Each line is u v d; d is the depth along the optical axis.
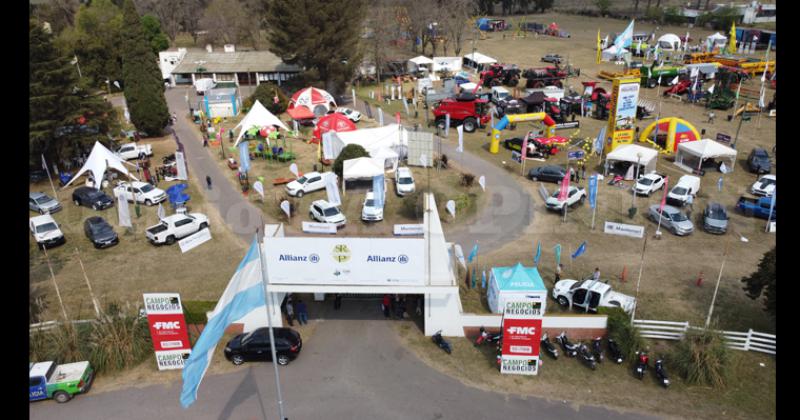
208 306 24.64
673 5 133.50
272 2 61.28
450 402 20.22
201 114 58.19
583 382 21.17
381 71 79.44
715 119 54.12
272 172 44.19
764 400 20.00
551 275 28.38
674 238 32.16
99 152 38.94
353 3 63.12
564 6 152.88
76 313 25.92
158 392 21.12
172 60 79.00
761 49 82.62
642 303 25.80
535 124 54.56
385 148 42.88
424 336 24.08
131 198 38.53
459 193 38.00
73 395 20.80
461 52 92.25
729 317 24.83
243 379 21.70
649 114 55.41
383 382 21.31
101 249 32.50
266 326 23.98
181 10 109.69
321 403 20.23
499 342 22.72
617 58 81.12
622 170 41.94
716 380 20.66
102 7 89.50
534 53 90.56
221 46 101.38
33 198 37.44
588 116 57.69
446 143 49.78
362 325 24.94
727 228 33.03
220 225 35.09
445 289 22.34
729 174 40.81
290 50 61.62
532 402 20.17
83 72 72.88
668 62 75.56
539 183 40.34
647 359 21.50
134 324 23.19
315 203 34.81
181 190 38.31
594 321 23.05
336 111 58.00
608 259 29.95
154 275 29.38
